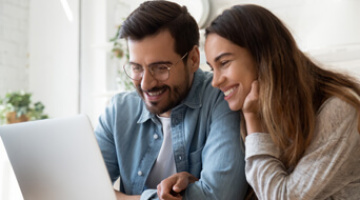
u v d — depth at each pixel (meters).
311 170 0.99
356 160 1.04
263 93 1.07
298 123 1.06
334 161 0.99
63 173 0.96
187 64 1.24
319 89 1.13
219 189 1.09
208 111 1.26
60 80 3.94
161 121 1.32
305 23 2.38
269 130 1.07
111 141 1.38
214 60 1.11
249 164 1.08
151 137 1.32
